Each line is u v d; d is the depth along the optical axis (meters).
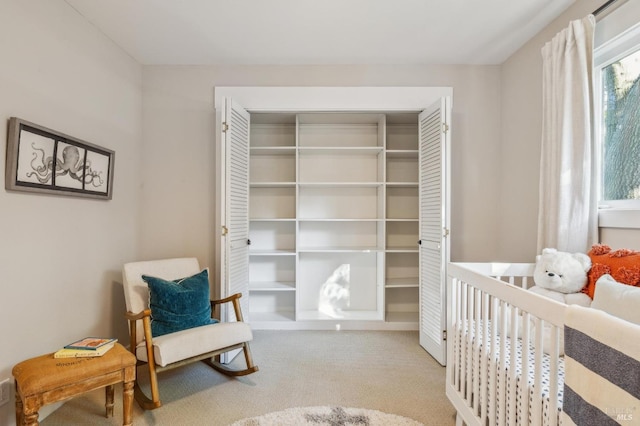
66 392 1.46
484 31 2.41
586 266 1.64
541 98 2.40
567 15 2.13
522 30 2.39
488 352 1.44
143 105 2.95
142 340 2.10
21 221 1.72
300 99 2.95
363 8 2.12
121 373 1.61
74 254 2.11
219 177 2.96
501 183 2.94
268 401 1.96
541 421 1.08
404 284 3.21
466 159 2.97
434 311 2.57
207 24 2.31
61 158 1.96
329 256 3.55
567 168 1.90
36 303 1.82
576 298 1.60
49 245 1.91
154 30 2.38
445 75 2.96
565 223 1.90
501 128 2.94
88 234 2.25
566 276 1.63
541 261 1.78
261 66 2.96
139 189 2.92
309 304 3.54
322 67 2.96
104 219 2.43
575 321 0.90
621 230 1.71
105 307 2.43
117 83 2.60
